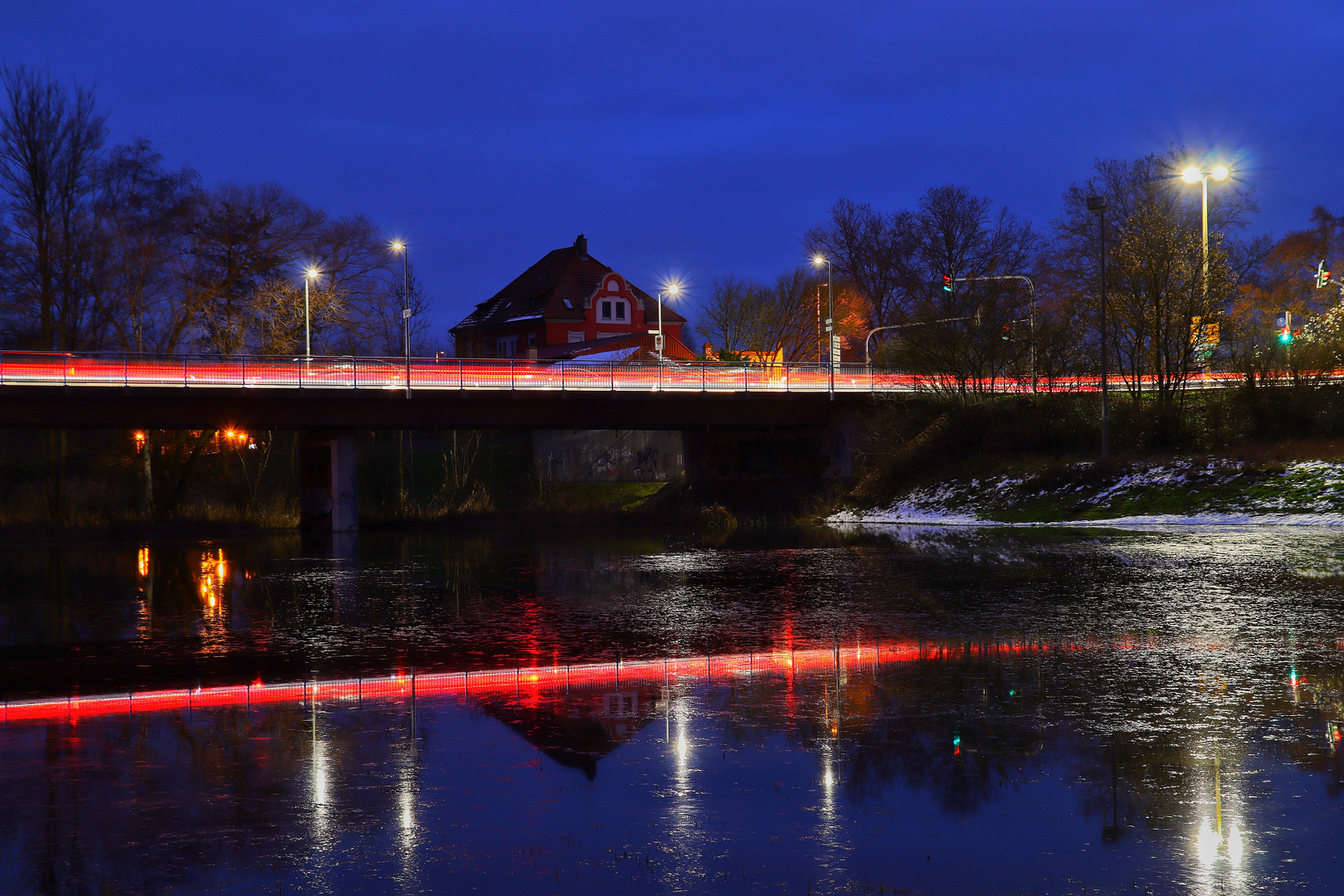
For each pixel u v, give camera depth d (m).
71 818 7.61
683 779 8.38
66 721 10.60
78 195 46.31
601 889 6.31
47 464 50.81
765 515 56.56
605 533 46.22
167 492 53.47
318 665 13.73
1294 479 41.94
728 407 56.06
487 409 50.31
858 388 57.91
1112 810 7.57
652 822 7.43
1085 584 21.62
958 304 61.72
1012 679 12.06
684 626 16.72
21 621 19.02
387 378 46.94
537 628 16.81
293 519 54.12
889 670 12.72
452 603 20.58
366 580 25.78
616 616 18.09
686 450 66.75
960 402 55.97
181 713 10.91
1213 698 10.97
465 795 8.06
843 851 6.86
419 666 13.52
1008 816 7.46
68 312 46.94
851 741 9.41
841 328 88.69
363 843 7.09
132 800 8.01
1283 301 75.06
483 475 71.44
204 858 6.85
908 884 6.36
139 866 6.72
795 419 58.19
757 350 90.31
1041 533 38.69
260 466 65.25
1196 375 56.19
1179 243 51.53
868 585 22.48
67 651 15.29
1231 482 43.34
